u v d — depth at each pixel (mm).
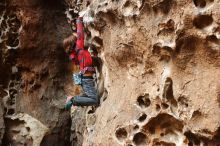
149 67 4680
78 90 6805
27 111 6809
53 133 6773
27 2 6637
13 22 6723
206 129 4129
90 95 5180
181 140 4449
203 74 4223
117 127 4816
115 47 5012
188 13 4188
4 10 6664
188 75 4309
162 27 4430
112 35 5062
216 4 4047
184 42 4273
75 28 6734
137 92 4773
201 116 4191
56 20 6863
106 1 5055
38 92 6852
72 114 6832
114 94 5102
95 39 5410
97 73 5629
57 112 6805
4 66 6793
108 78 5293
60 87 6934
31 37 6711
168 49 4410
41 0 6707
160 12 4480
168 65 4504
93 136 5156
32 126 6703
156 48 4543
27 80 6855
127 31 4836
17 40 6754
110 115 4988
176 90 4355
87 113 5809
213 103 4133
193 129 4215
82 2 6184
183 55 4309
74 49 5355
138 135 4691
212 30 4086
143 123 4625
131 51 4848
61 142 6832
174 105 4457
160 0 4410
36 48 6766
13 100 6887
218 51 4109
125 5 4797
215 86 4145
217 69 4156
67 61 6957
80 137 6566
